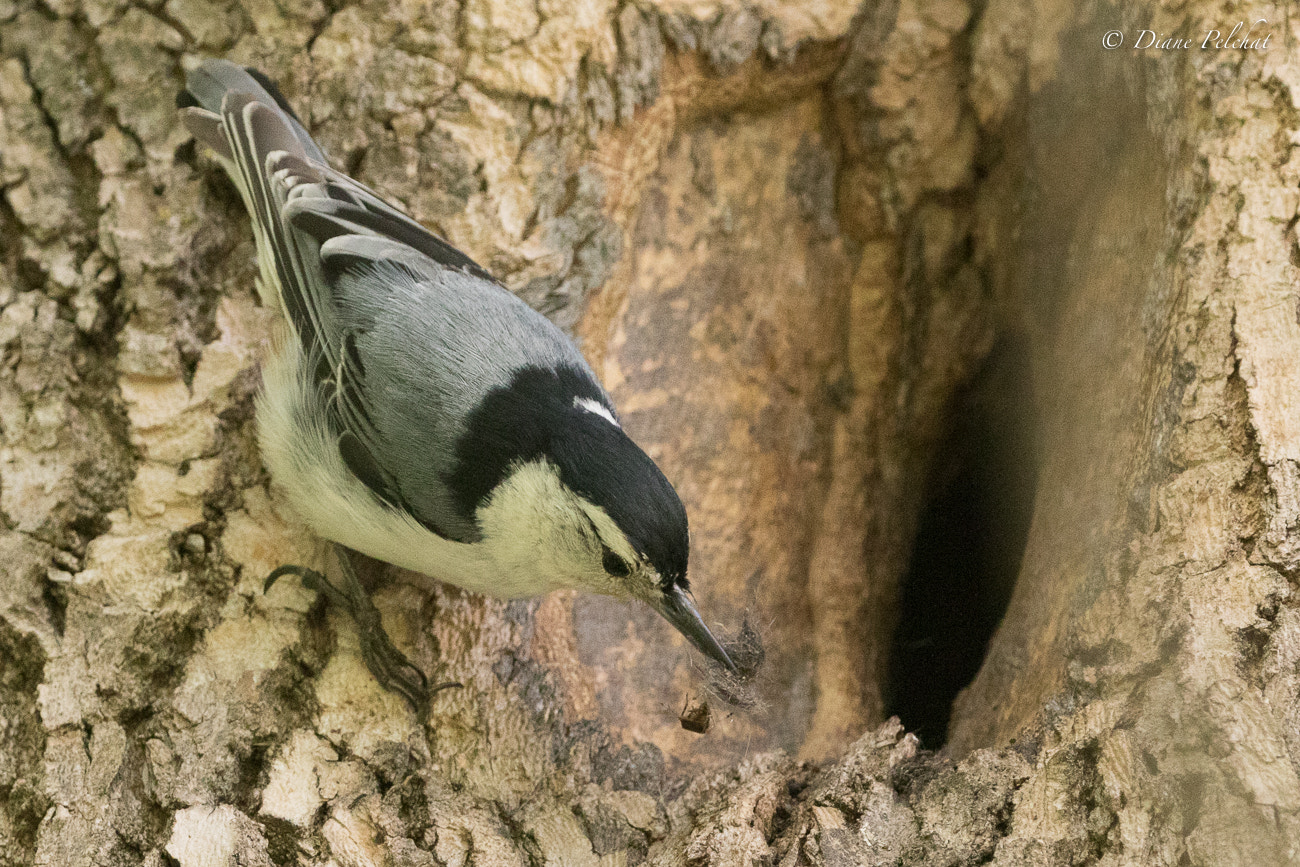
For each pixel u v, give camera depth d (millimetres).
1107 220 8062
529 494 6160
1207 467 6105
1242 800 5051
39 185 7504
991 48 8984
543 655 7273
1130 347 7176
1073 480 7426
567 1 7977
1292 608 5578
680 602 6309
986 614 9312
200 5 7875
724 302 9250
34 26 7738
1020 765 5715
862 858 5582
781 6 8711
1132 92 7844
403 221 7113
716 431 9047
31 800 6145
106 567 6734
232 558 6934
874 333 9734
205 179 7668
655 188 9117
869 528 9656
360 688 6703
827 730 8430
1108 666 5828
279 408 6895
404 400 6398
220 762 6312
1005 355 9664
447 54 7914
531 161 7965
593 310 8398
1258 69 7043
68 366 7227
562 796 6484
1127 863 5160
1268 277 6504
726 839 5781
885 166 9375
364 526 6605
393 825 6156
